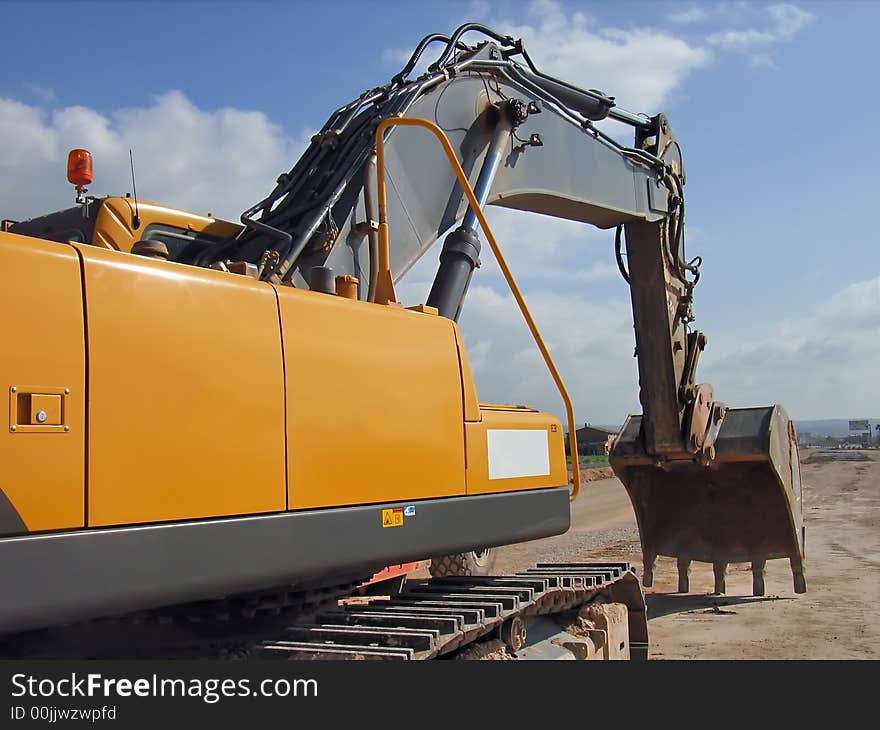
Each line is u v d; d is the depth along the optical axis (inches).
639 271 384.5
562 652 229.8
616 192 353.4
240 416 141.2
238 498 139.0
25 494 113.0
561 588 235.1
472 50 287.9
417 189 248.2
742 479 446.3
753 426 423.8
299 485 149.7
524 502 211.3
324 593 183.9
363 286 223.0
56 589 114.3
